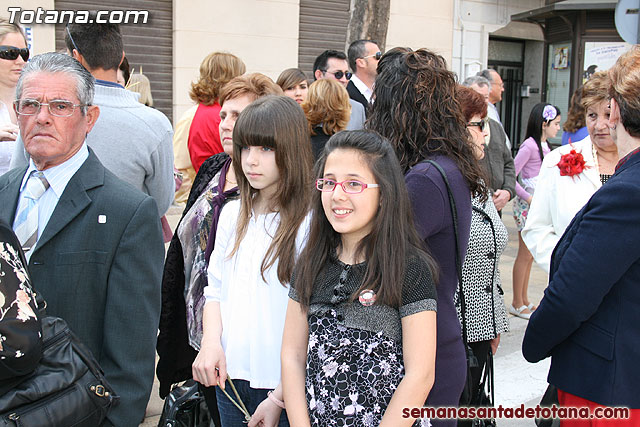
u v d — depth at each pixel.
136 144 2.80
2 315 1.43
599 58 8.62
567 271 1.83
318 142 3.60
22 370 1.48
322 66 5.36
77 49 2.71
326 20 9.05
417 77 1.95
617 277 1.76
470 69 9.72
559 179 2.98
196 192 2.57
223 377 2.06
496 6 10.54
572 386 1.92
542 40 11.30
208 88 3.54
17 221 1.92
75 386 1.61
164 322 2.55
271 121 2.03
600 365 1.85
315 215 1.80
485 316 2.51
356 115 4.61
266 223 2.11
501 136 4.43
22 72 1.88
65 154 1.89
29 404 1.53
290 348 1.84
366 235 1.72
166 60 8.01
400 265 1.65
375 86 2.07
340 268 1.75
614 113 1.90
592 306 1.80
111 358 1.85
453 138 1.93
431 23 9.89
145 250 1.89
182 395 2.60
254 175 2.06
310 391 1.73
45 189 1.92
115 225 1.86
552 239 3.03
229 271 2.16
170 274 2.54
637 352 1.80
